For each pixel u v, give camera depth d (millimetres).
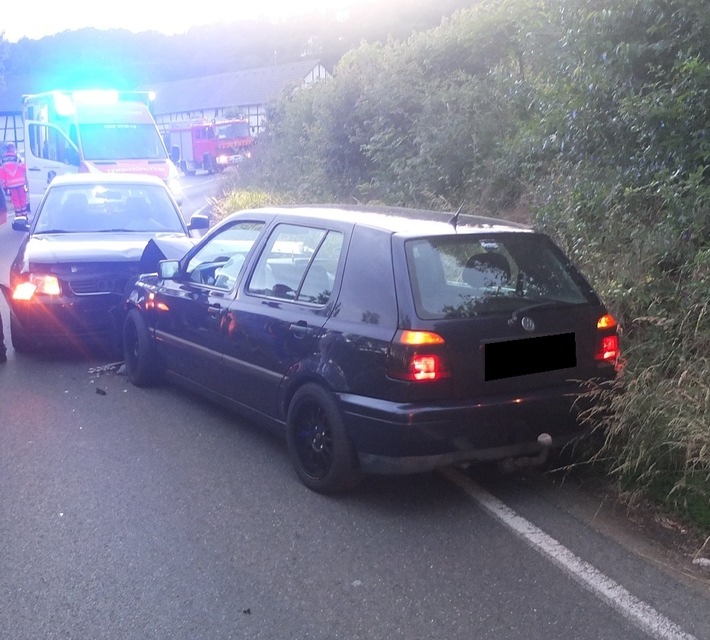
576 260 7805
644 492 5309
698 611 4090
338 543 4863
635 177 8305
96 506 5395
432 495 5547
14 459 6242
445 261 5320
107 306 9039
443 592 4297
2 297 12703
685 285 6699
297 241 6121
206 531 5027
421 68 15727
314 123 20281
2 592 4336
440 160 13461
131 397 7840
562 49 9500
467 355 5062
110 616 4098
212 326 6699
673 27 8250
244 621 4043
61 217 10406
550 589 4312
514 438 5215
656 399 5379
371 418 5086
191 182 40375
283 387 5840
